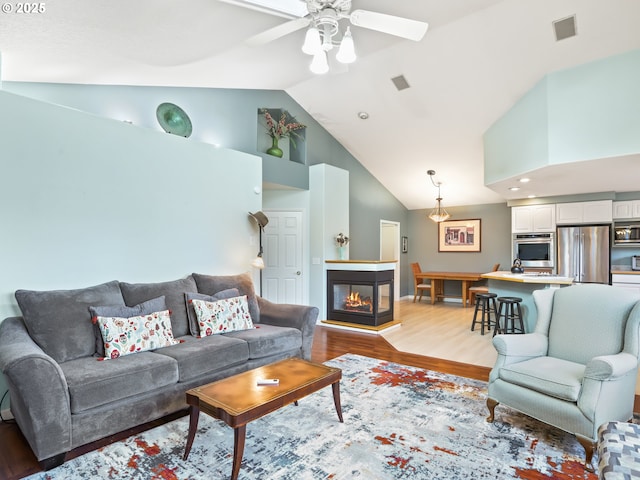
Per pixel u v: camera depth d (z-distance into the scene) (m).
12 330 2.43
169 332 2.97
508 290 5.01
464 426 2.48
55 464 2.04
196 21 2.52
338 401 2.54
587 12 3.35
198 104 4.50
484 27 3.80
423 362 3.93
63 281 2.92
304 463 2.06
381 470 1.99
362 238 7.54
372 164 7.46
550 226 6.71
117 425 2.31
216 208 4.21
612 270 6.35
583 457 2.12
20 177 2.70
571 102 3.87
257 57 3.64
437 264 8.99
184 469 2.02
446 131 5.83
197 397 2.07
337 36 3.81
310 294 6.19
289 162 5.78
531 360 2.58
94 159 3.13
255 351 3.20
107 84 3.70
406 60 4.54
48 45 2.58
